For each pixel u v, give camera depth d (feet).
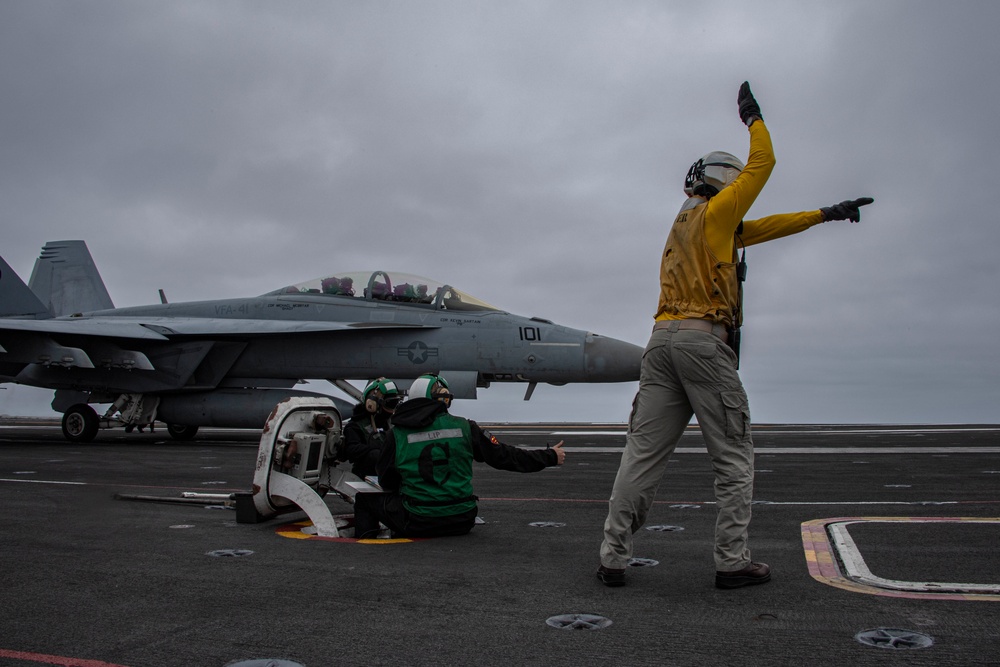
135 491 24.47
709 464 33.76
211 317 56.54
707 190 11.98
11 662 8.25
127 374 53.01
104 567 12.82
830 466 31.42
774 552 13.64
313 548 14.48
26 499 22.33
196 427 58.85
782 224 12.45
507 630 9.25
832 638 8.68
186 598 10.82
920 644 8.39
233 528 16.97
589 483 27.25
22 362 49.80
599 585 11.47
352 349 50.88
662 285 12.03
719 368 11.19
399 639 8.95
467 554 13.89
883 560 12.68
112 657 8.40
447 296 51.21
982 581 11.16
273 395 51.85
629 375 46.55
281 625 9.52
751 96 12.05
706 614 9.80
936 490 22.86
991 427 74.18
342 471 18.89
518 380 48.65
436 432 15.70
